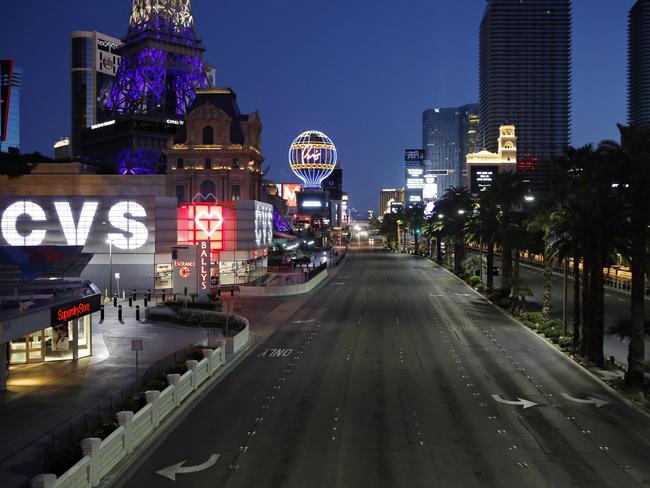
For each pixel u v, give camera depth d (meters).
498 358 40.97
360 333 50.75
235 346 43.28
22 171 83.19
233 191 147.00
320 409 29.59
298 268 119.25
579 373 36.72
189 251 71.50
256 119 156.12
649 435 25.80
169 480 21.36
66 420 27.48
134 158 182.62
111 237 80.62
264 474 21.84
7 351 35.94
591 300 38.81
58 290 41.81
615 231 36.84
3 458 22.94
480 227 74.75
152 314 57.94
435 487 20.66
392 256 171.75
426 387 33.53
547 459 23.14
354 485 20.84
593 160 38.12
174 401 29.95
